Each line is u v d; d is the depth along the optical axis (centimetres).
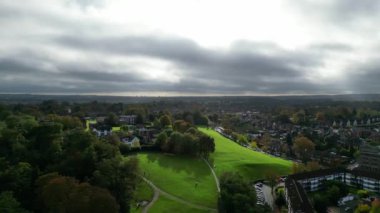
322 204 16412
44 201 11556
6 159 14175
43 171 14012
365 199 17088
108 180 13825
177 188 18338
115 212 11494
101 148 16600
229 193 14950
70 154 15000
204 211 15425
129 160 15850
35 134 16200
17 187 12381
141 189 17638
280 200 17362
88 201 11069
